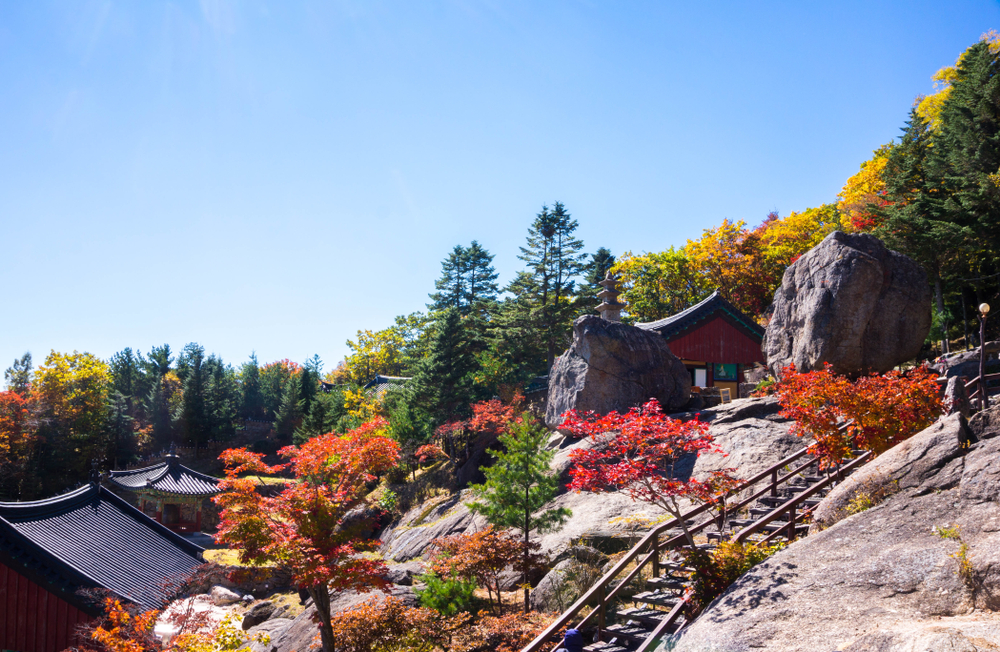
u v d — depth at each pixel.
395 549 28.06
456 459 35.94
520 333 50.06
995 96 31.69
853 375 20.72
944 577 6.77
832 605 7.19
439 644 13.33
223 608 25.22
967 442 8.86
